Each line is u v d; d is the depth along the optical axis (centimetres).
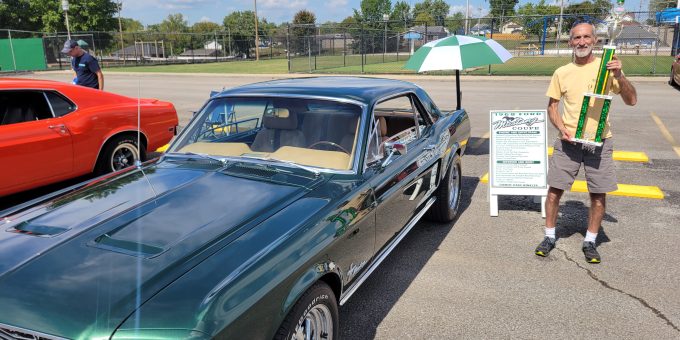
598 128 384
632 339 315
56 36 3675
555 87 412
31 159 527
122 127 624
